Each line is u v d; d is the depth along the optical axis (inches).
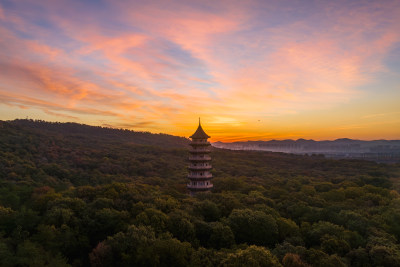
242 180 5280.5
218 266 2182.6
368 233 2842.0
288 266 2224.4
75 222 2824.8
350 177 5708.7
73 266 2532.0
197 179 4520.2
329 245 2576.3
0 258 2197.3
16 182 4709.6
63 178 5940.0
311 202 3885.3
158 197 3627.0
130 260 2341.3
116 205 3277.6
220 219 3174.2
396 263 2245.3
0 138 7746.1
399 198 3986.2
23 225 2773.1
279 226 3019.2
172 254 2340.1
